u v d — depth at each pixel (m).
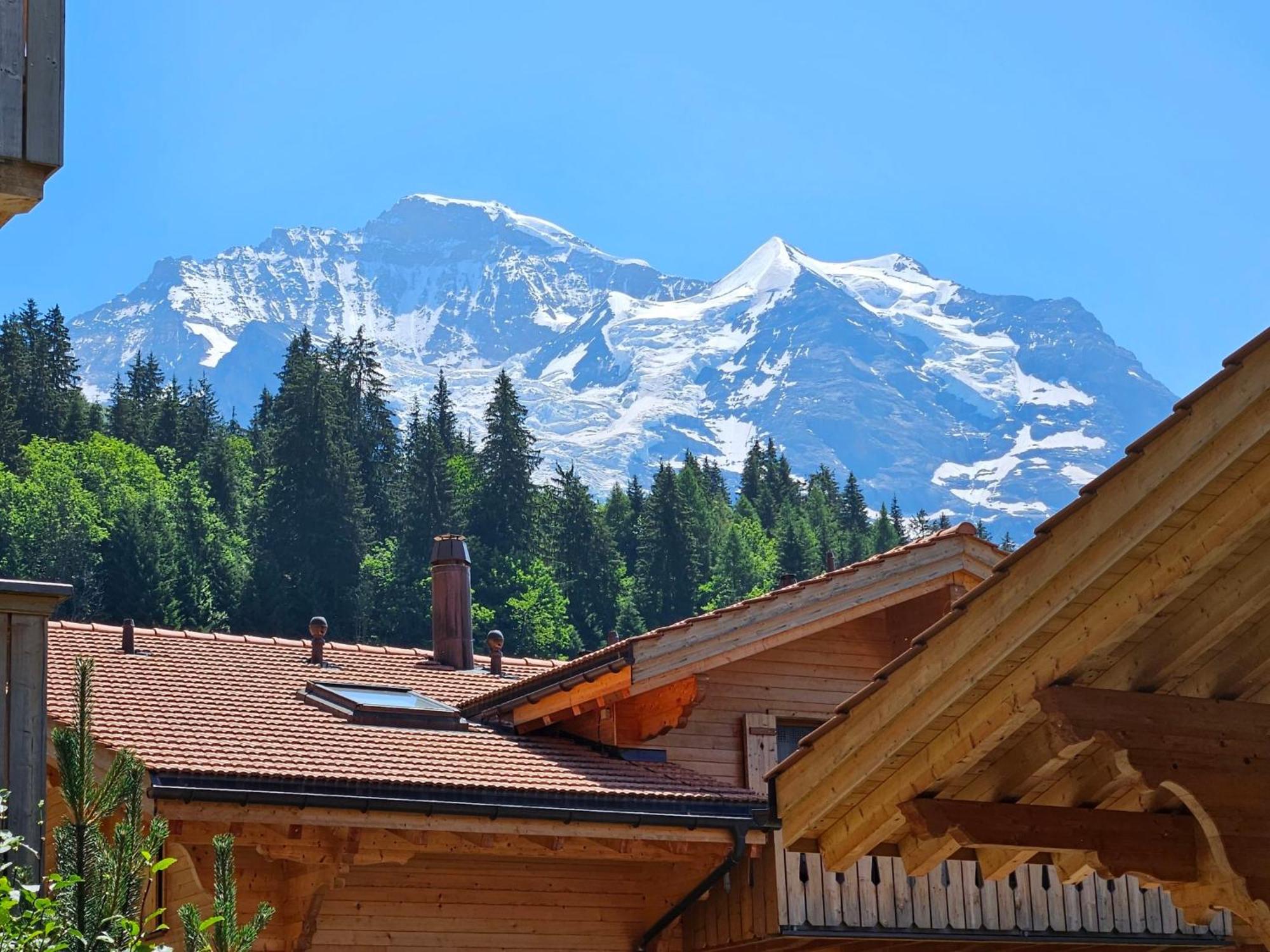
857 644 22.89
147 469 130.00
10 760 10.98
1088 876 20.80
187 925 9.76
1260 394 9.02
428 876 19.70
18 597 11.19
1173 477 9.54
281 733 19.17
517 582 121.44
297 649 23.89
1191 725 10.59
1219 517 9.52
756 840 19.59
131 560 103.06
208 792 16.80
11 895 8.88
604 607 128.62
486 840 18.58
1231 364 9.10
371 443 146.25
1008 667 10.88
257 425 166.88
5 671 11.06
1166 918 21.06
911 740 11.63
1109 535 9.96
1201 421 9.34
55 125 11.24
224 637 23.52
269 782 17.22
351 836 17.69
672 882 20.39
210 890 17.27
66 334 157.62
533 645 115.94
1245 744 10.62
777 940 19.77
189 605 104.12
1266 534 10.12
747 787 21.56
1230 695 11.00
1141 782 10.40
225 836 10.39
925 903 19.86
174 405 158.12
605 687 20.61
